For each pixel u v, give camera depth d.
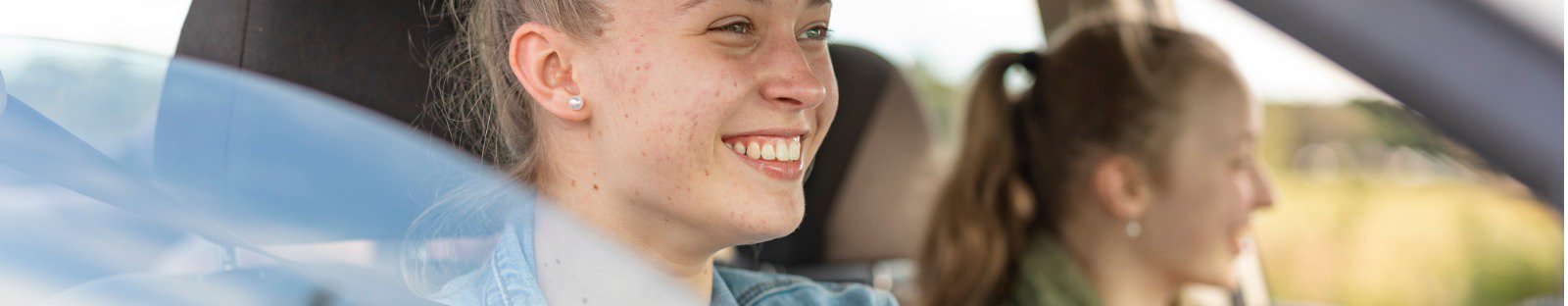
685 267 1.21
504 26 1.21
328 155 1.21
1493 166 1.09
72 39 1.09
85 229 0.93
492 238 1.23
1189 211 1.88
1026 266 1.91
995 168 1.95
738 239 1.17
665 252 1.18
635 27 1.12
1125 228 1.89
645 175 1.13
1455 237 2.91
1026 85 1.98
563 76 1.15
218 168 1.17
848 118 2.21
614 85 1.13
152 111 1.15
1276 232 3.14
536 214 1.20
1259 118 1.92
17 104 0.96
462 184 1.23
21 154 0.93
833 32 1.32
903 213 2.26
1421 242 2.98
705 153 1.12
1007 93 1.98
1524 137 1.04
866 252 2.25
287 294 1.00
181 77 1.16
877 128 2.23
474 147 1.25
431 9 1.29
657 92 1.11
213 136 1.18
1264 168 2.01
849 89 2.20
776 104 1.15
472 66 1.27
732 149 1.15
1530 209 1.10
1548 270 2.65
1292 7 1.18
